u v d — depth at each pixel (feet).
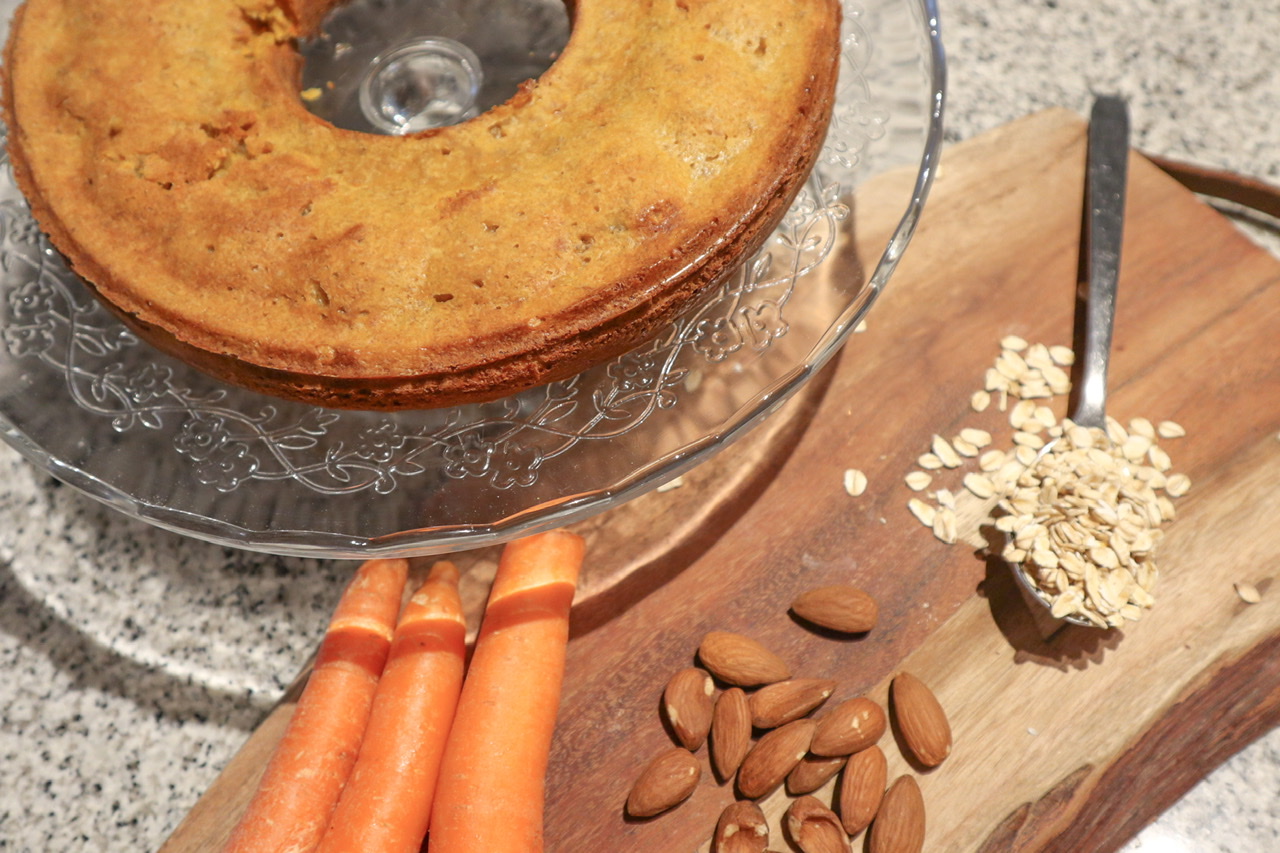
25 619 1.57
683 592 1.52
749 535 1.54
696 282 1.44
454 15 1.69
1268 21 1.96
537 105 1.48
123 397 1.52
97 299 1.49
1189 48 1.95
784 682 1.44
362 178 1.46
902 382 1.61
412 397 1.43
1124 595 1.45
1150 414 1.59
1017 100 1.89
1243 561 1.51
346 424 1.51
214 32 1.54
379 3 1.70
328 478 1.47
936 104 1.58
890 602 1.50
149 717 1.53
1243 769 1.47
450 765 1.42
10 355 1.54
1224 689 1.45
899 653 1.48
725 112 1.46
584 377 1.51
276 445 1.49
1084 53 1.94
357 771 1.42
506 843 1.38
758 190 1.44
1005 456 1.57
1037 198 1.71
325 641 1.48
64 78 1.52
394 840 1.39
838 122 1.62
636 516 1.55
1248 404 1.59
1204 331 1.63
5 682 1.54
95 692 1.54
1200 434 1.57
